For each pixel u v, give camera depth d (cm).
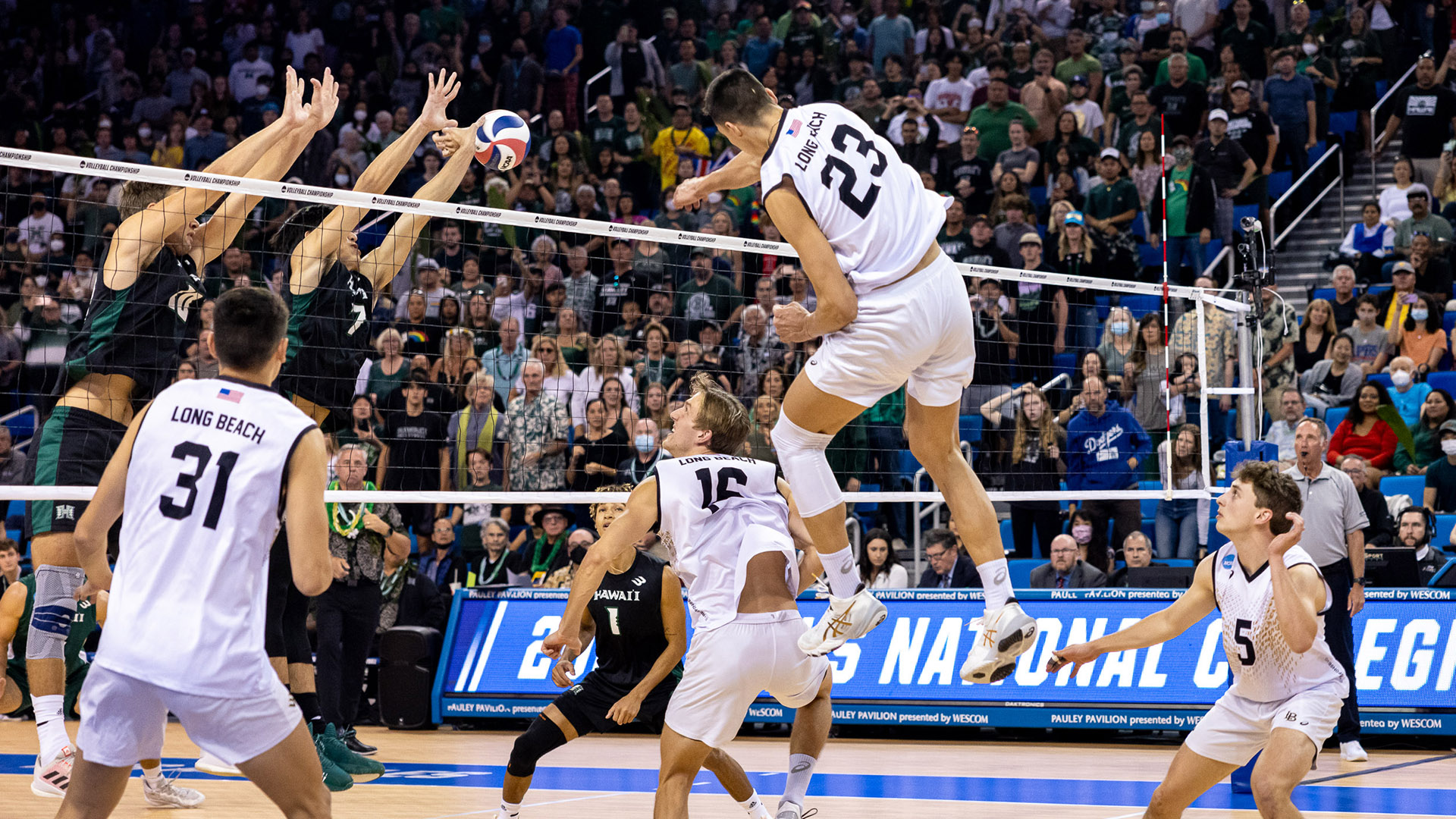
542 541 962
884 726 819
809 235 343
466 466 1005
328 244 589
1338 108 1391
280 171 562
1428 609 746
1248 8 1426
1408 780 630
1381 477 944
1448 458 917
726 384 958
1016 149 1345
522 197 1414
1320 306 1110
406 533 968
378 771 586
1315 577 411
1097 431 945
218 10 1791
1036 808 549
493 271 1358
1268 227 1285
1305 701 407
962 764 696
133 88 1744
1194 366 972
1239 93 1312
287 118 548
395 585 910
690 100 1597
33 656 510
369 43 1714
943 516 1033
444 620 918
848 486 970
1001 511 1084
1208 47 1443
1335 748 760
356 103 1658
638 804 562
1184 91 1331
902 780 635
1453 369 1064
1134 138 1325
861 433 994
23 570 1020
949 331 350
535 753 500
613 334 1127
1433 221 1163
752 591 420
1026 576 950
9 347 1263
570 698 509
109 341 512
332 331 581
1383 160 1359
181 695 306
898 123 1393
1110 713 771
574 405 1042
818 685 443
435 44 1678
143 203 543
